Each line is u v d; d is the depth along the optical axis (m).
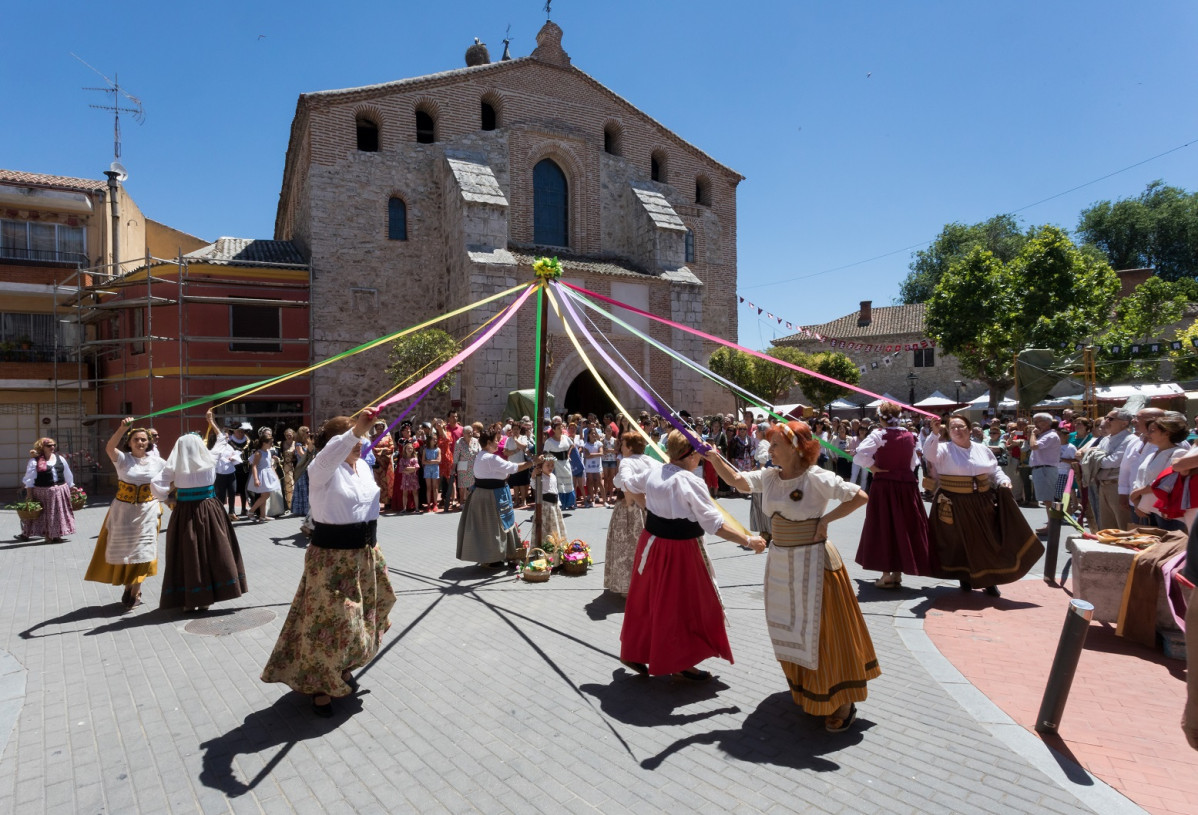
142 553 6.71
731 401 26.11
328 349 20.97
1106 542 6.06
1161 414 6.61
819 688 3.94
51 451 11.07
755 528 9.73
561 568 8.24
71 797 3.44
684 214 28.09
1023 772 3.53
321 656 4.23
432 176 22.84
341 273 21.31
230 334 19.75
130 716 4.36
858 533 11.18
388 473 14.12
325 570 4.31
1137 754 3.69
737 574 8.12
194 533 6.50
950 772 3.54
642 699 4.54
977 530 6.75
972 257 28.47
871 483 7.20
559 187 25.39
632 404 22.53
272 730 4.14
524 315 20.75
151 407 18.84
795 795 3.35
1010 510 6.74
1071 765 3.59
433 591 7.32
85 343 18.61
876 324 40.50
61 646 5.70
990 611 6.33
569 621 6.23
